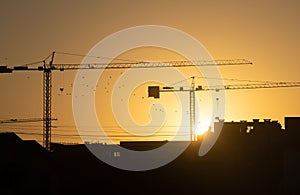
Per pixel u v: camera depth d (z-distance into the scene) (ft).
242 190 285.64
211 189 286.05
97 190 272.31
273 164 294.05
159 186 284.61
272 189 284.41
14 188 194.39
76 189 268.00
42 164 200.64
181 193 282.15
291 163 287.48
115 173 287.89
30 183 196.95
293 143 294.87
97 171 288.30
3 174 193.47
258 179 291.17
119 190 277.64
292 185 281.74
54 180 203.10
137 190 279.49
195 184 288.92
